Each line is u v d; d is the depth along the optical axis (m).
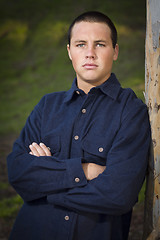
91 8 16.42
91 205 1.38
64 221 1.42
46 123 1.65
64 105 1.65
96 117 1.54
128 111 1.52
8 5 18.55
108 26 1.53
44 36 14.84
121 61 10.70
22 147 1.64
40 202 1.51
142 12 15.22
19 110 9.40
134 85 8.41
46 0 18.55
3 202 4.06
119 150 1.43
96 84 1.57
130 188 1.37
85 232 1.42
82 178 1.42
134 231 2.88
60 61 12.51
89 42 1.49
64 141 1.55
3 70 12.94
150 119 1.52
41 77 11.73
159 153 1.45
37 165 1.48
